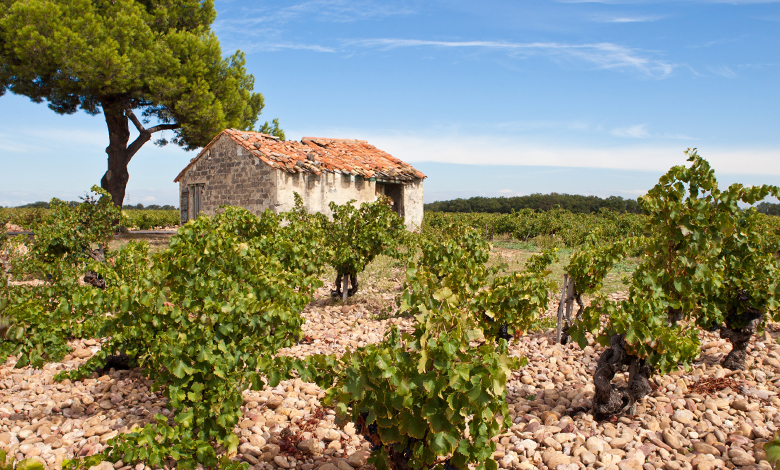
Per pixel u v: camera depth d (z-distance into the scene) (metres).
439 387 2.69
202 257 4.41
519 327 6.00
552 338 6.84
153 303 3.77
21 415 4.33
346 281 9.12
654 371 4.40
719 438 3.85
